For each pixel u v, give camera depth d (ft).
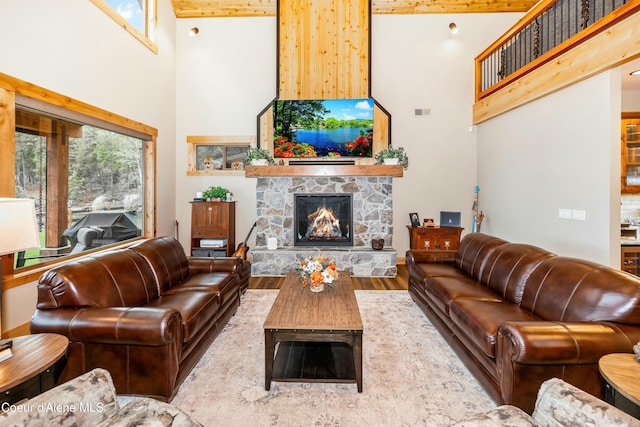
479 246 11.53
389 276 17.34
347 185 18.25
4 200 5.08
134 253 9.62
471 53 20.10
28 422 3.70
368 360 8.67
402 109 20.26
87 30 12.67
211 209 18.69
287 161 19.10
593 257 11.74
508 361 6.06
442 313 9.64
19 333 10.10
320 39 19.65
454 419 6.44
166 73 19.11
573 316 6.82
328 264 9.97
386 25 20.17
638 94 14.30
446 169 20.38
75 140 12.82
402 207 20.49
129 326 6.44
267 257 17.48
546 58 13.46
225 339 9.93
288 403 6.91
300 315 7.82
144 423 3.81
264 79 20.30
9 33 9.48
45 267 11.24
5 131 9.37
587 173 11.94
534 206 14.92
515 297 8.76
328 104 18.83
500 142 17.69
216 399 7.01
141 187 17.47
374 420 6.41
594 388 5.82
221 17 20.24
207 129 20.33
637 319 6.04
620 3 10.75
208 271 11.95
